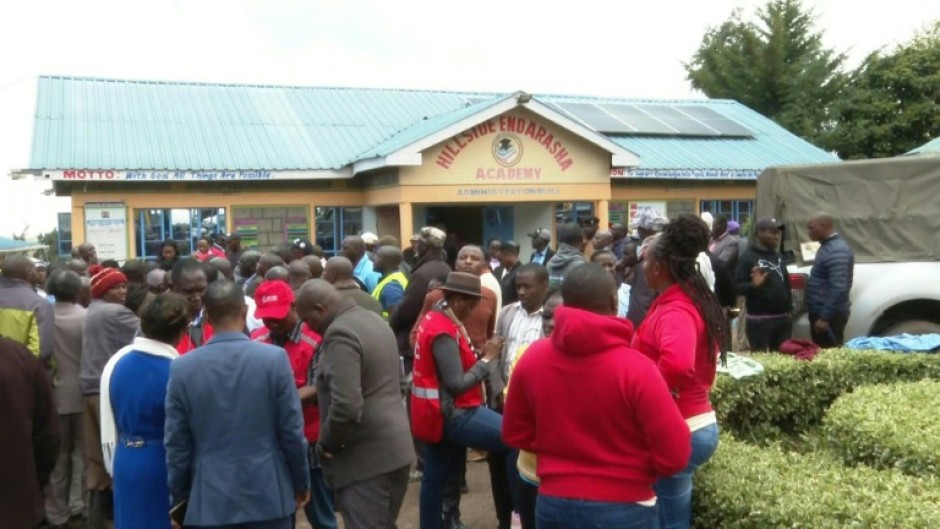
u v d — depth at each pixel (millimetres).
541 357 3141
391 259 7832
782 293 7664
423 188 14500
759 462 4352
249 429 3604
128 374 3943
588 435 3010
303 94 18594
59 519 5977
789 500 3705
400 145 13938
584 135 15367
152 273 6859
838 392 6340
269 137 16016
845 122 31328
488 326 5660
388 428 4242
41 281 8883
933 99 29859
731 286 7262
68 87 16344
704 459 3594
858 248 8391
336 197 15719
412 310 6590
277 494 3650
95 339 5699
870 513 3479
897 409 5004
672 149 18484
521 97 14555
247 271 9117
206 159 14562
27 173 12922
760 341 7766
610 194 16922
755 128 21109
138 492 3898
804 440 5953
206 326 5508
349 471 4203
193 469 3607
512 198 15156
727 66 40688
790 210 8750
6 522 3826
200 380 3580
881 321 8055
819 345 7695
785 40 39688
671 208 17828
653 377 2922
